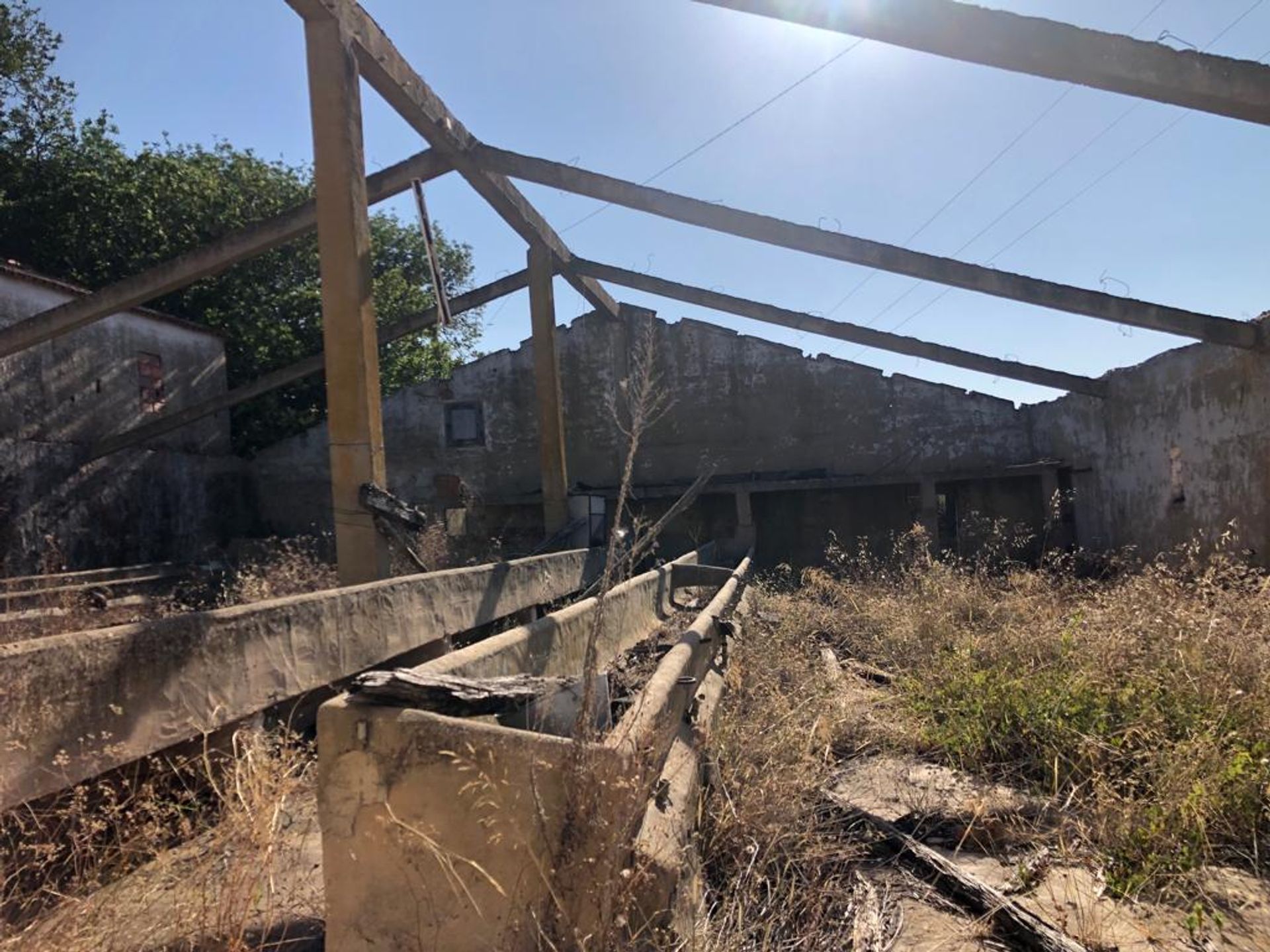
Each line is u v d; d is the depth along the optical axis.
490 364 20.23
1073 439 16.38
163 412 17.75
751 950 2.89
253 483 20.22
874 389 18.69
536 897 2.31
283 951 2.60
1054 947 3.05
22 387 14.31
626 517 17.73
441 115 9.59
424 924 2.38
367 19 7.97
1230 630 5.61
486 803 2.38
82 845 2.96
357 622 5.18
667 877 2.40
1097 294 10.18
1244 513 10.56
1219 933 3.20
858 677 7.52
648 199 10.73
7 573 13.34
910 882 3.68
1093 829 4.02
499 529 19.20
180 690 3.59
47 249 20.83
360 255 7.44
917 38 6.54
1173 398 12.43
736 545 17.45
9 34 20.42
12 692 2.84
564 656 4.68
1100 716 4.98
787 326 14.62
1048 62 6.52
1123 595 7.23
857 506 18.34
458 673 3.21
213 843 2.88
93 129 21.92
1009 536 16.89
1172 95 6.57
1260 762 4.12
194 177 22.11
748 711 5.17
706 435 19.27
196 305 22.05
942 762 5.20
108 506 15.88
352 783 2.48
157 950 2.48
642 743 2.57
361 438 7.32
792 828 3.72
